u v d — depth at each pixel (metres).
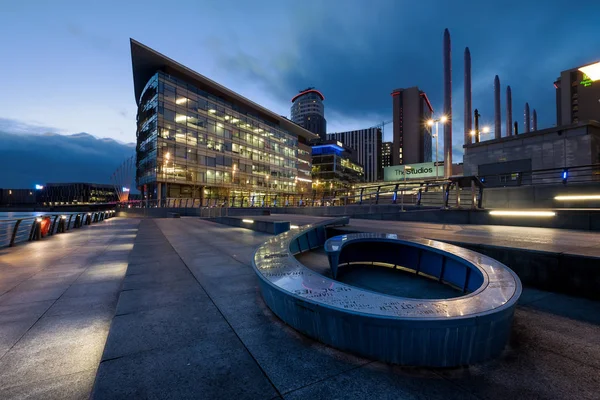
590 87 76.50
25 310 4.39
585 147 20.69
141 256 8.36
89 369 2.81
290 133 97.88
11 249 10.70
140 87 68.25
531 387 2.43
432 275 6.17
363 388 2.41
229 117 71.75
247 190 76.75
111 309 4.47
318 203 43.44
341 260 7.47
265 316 3.93
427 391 2.37
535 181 22.72
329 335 3.06
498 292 3.24
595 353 2.99
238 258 8.03
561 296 4.84
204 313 4.05
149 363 2.78
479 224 13.27
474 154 26.73
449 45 48.75
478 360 2.76
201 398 2.29
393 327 2.69
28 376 2.67
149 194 63.09
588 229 10.18
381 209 21.52
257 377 2.58
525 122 78.44
